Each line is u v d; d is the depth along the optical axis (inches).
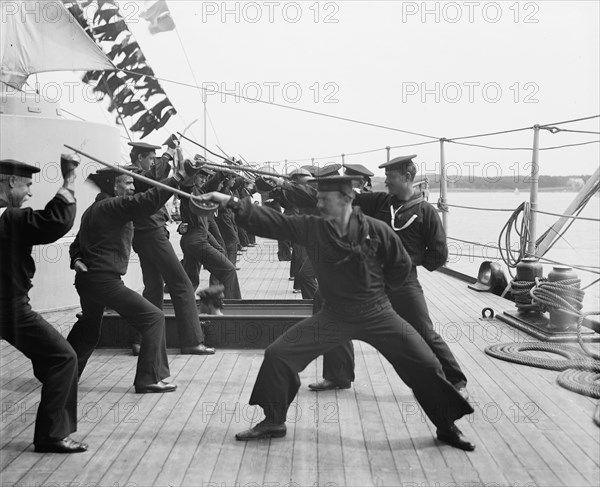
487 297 379.2
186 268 323.9
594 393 205.6
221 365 242.1
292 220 161.8
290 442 172.1
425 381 165.3
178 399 206.4
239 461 161.3
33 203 340.2
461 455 163.8
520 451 165.6
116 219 204.5
